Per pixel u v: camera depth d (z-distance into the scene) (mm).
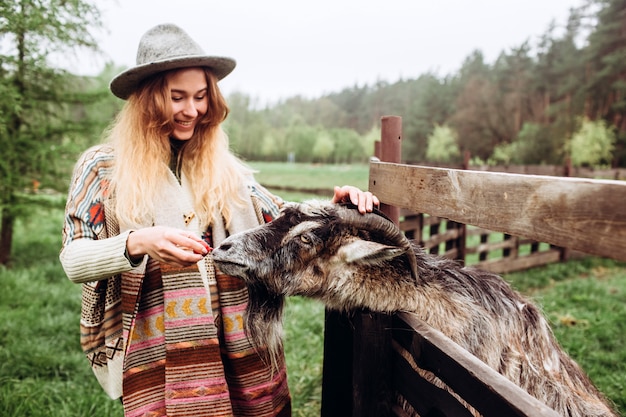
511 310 2363
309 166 57188
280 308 2410
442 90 64750
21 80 7379
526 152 40031
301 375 4395
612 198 1121
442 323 2248
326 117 96312
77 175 1993
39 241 10562
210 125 2174
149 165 1993
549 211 1332
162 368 1983
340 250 2318
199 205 2119
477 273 2512
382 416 2221
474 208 1716
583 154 32594
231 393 2164
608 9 37000
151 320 1984
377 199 2475
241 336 2135
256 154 75250
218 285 2135
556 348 2510
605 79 36219
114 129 2121
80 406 3779
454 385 1659
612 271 9680
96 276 1769
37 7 5188
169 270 1953
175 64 1931
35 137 8102
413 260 2207
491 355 2184
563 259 10305
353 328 2377
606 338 5422
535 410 1245
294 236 2307
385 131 2809
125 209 1928
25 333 5254
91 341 2020
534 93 48531
